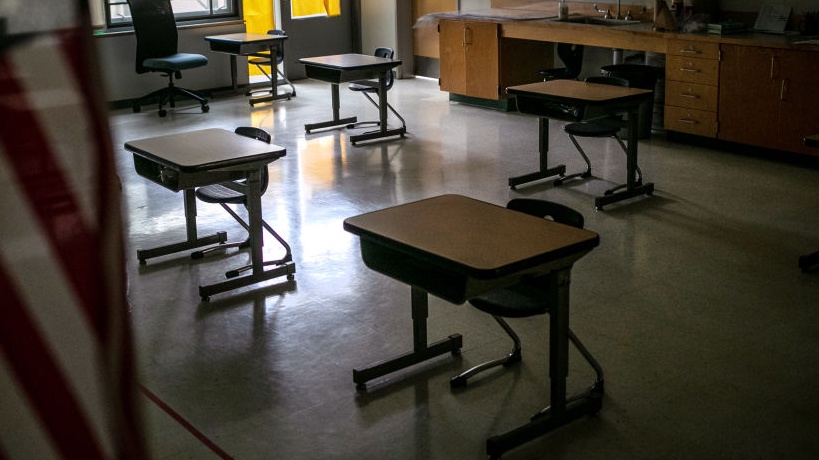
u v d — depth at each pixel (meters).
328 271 4.79
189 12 10.02
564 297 3.09
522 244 3.05
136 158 4.64
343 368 3.72
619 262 4.79
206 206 5.93
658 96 7.56
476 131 8.03
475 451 3.12
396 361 3.62
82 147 0.85
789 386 3.49
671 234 5.21
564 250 2.99
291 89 10.38
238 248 5.17
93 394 0.88
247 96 10.00
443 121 8.48
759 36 6.75
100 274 0.87
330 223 5.57
